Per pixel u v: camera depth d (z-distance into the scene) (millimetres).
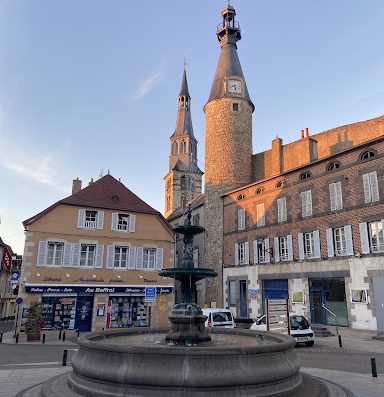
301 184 24328
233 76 34531
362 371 10398
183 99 77062
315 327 19688
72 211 24438
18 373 9828
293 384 6422
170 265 26484
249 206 28594
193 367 5688
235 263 28984
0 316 41312
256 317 26125
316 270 22297
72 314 23062
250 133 34000
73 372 7008
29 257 22531
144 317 25047
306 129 29156
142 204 27141
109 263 24656
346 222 21031
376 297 18938
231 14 37312
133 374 5746
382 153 19734
